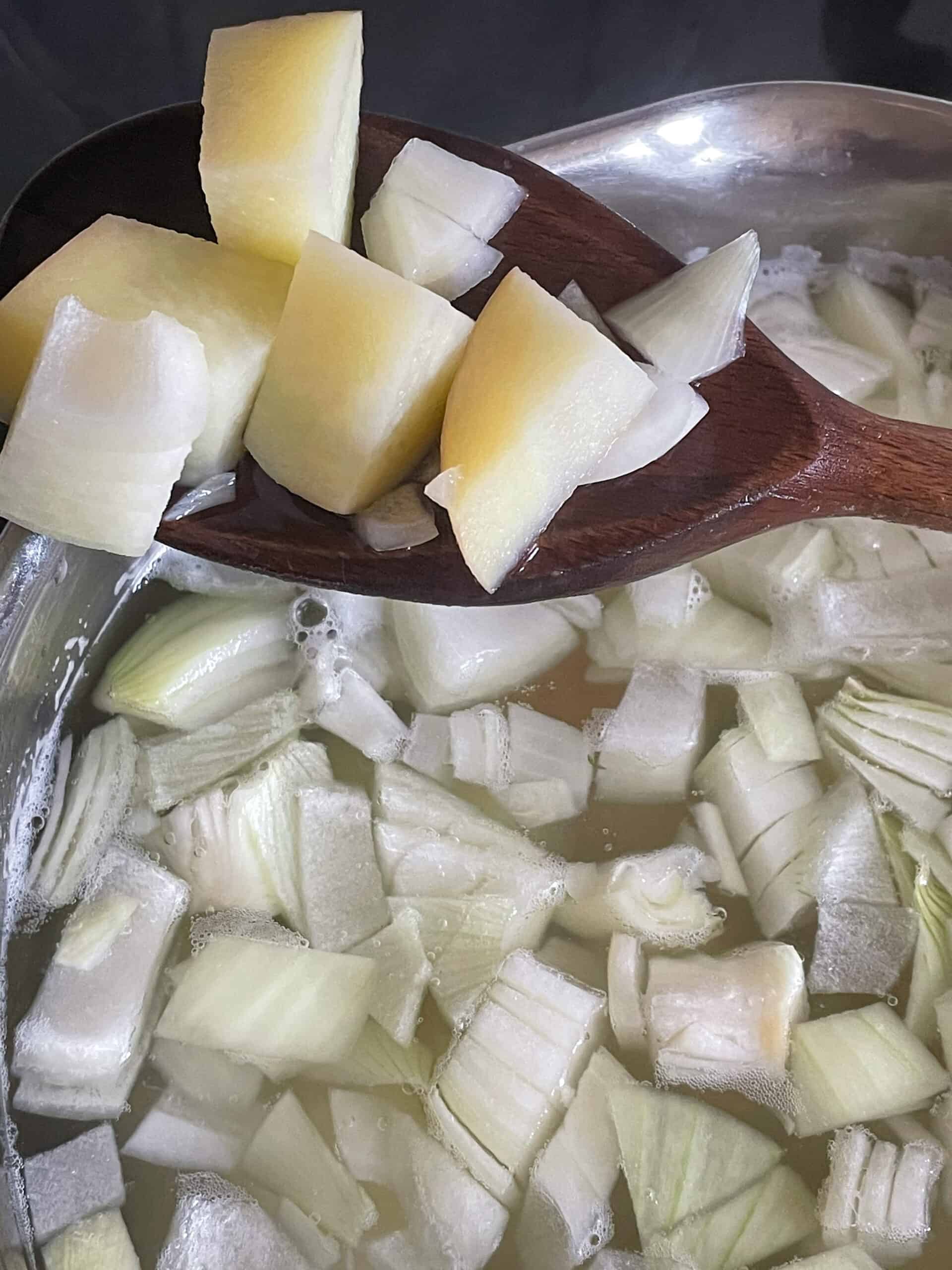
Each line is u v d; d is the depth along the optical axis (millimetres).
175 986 165
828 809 174
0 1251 136
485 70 232
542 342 125
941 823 171
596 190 193
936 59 224
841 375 202
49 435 122
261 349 131
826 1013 161
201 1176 156
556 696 187
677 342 143
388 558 140
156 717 181
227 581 189
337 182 138
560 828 176
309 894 170
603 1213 151
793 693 183
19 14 235
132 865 171
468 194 149
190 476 140
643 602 188
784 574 186
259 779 174
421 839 173
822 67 227
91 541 132
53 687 178
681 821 177
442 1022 163
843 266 208
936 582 186
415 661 184
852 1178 149
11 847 170
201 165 130
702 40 233
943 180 186
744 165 190
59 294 129
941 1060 156
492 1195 152
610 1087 157
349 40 135
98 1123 158
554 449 129
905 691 182
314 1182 155
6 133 228
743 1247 148
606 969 164
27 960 167
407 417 131
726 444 142
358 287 125
